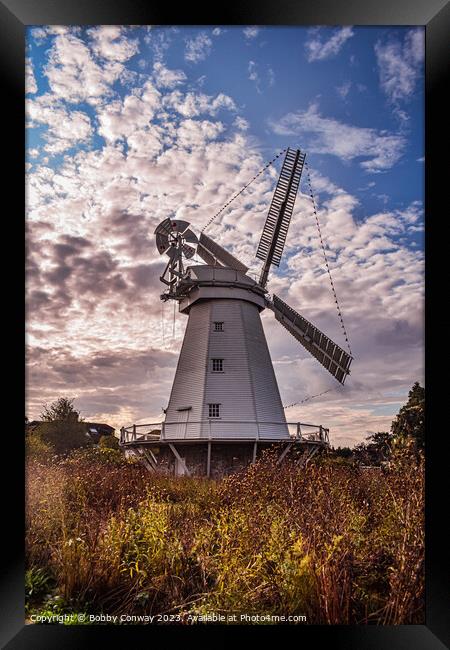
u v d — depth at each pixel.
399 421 10.08
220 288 23.55
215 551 6.86
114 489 9.84
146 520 7.24
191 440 20.59
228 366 22.44
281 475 7.24
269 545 6.11
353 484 7.11
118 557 6.83
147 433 21.80
